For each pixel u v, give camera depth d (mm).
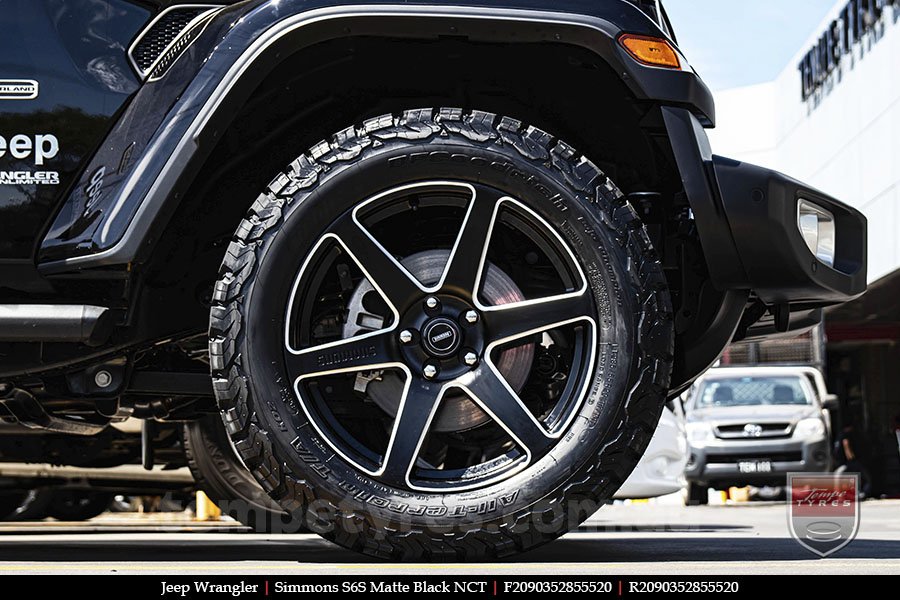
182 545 3773
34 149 2273
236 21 2205
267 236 2193
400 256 2404
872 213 19609
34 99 2283
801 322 2812
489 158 2221
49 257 2230
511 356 2252
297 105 2385
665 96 2256
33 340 2260
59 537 4895
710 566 2166
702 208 2273
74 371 2398
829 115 22625
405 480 2172
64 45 2303
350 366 2197
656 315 2213
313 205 2205
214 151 2373
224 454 3959
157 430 4215
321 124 2436
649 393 2195
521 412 2193
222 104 2156
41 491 6242
